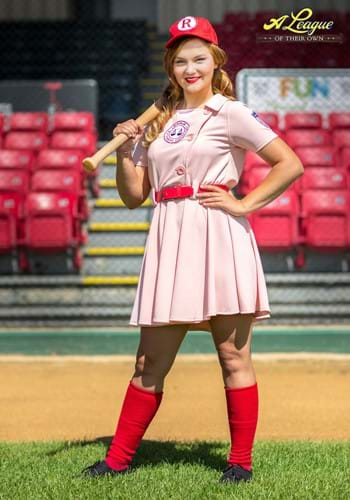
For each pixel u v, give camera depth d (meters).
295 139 14.77
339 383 8.25
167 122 4.75
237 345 4.64
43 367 9.39
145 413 4.74
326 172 13.65
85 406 7.22
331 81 15.09
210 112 4.63
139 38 21.41
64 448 5.53
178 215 4.61
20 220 13.05
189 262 4.53
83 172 14.19
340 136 14.92
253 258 4.62
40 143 15.34
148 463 5.08
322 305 12.71
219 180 4.61
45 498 4.25
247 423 4.64
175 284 4.52
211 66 4.68
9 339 11.68
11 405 7.29
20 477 4.73
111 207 14.30
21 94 16.53
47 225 12.71
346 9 19.48
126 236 13.89
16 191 13.62
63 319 12.72
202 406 7.12
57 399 7.54
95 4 23.23
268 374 8.82
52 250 12.95
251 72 14.99
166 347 4.70
